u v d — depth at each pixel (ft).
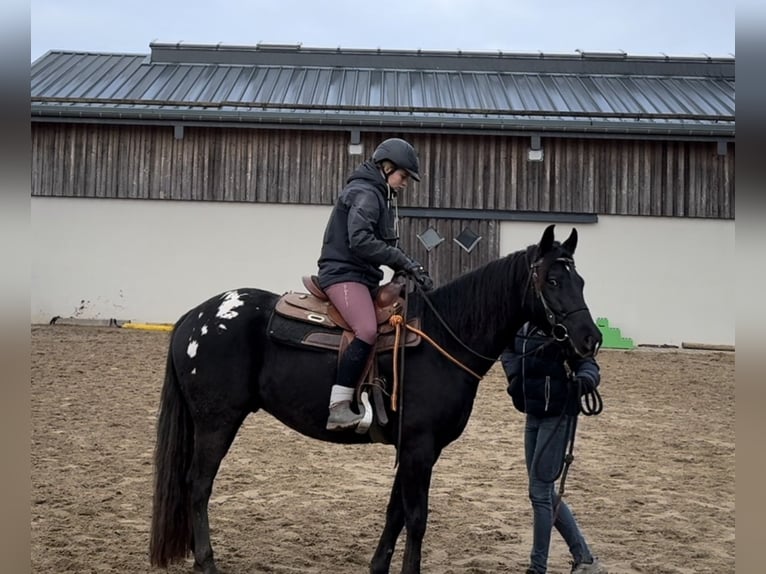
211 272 56.29
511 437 29.66
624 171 56.03
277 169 56.24
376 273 15.53
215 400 15.37
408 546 14.15
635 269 55.93
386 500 21.15
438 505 20.90
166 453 15.37
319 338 15.07
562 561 17.03
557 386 14.97
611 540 18.21
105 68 66.49
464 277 15.33
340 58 69.21
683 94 63.41
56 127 56.39
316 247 56.29
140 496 20.52
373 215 14.70
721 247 55.93
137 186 56.34
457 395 14.69
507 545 17.85
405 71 68.08
